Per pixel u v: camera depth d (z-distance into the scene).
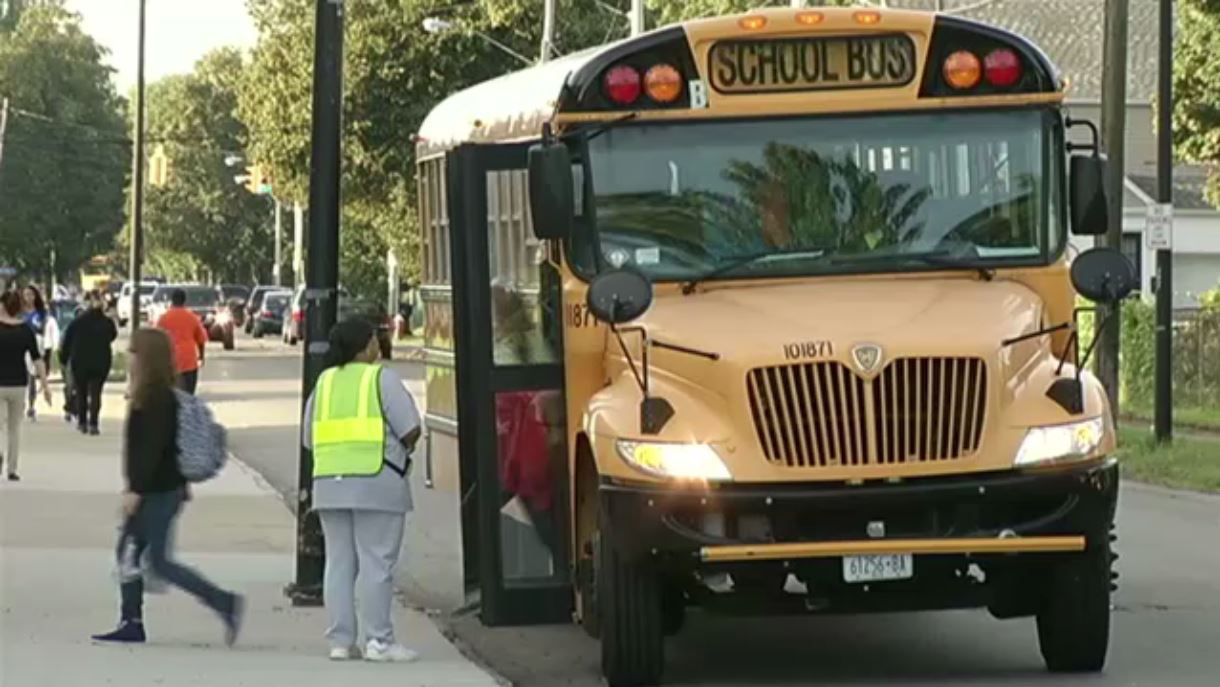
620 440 20.08
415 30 112.06
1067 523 20.00
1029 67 21.97
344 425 22.23
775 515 19.66
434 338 37.41
